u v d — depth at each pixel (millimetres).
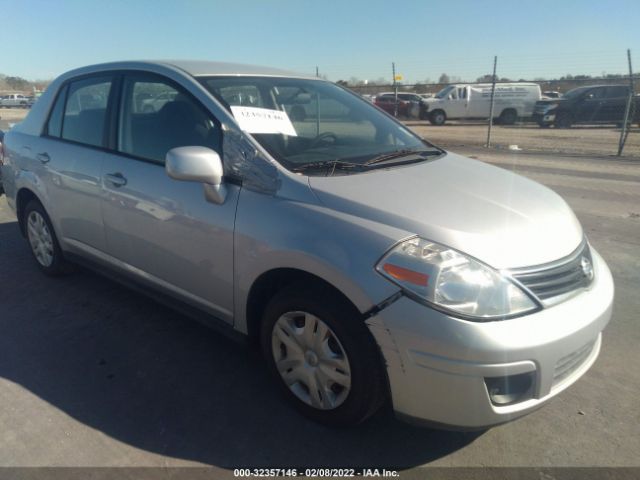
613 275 4574
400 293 2121
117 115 3434
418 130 21203
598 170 10086
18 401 2770
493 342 2031
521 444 2518
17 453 2396
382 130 3559
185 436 2529
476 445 2512
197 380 2984
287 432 2570
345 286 2230
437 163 3129
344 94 3832
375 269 2176
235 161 2729
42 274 4477
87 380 2967
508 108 24594
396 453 2449
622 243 5453
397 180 2678
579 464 2393
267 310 2666
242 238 2609
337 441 2516
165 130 3111
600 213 6672
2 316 3707
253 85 3254
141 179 3131
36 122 4195
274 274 2566
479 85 24688
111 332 3504
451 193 2586
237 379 2998
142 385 2928
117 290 4160
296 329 2578
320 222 2367
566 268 2322
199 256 2867
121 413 2688
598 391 2934
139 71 3387
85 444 2461
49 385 2916
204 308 3014
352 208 2369
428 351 2088
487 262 2145
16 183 4316
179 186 2916
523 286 2154
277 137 2852
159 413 2693
